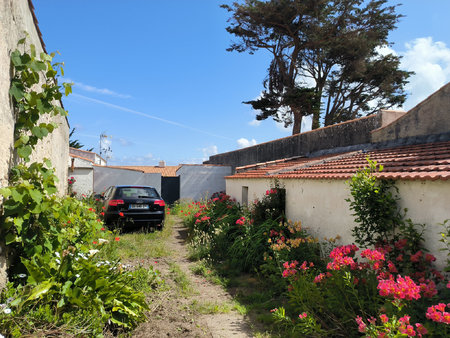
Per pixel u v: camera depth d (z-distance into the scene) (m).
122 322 3.16
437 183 3.33
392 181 4.00
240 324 3.64
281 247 4.97
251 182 9.91
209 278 5.45
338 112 23.81
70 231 3.99
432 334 2.34
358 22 20.59
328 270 3.81
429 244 3.40
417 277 3.20
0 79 2.72
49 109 3.43
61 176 8.22
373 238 4.19
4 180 2.85
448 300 2.77
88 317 2.80
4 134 2.83
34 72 3.19
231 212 9.16
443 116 6.32
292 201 7.03
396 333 2.34
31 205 2.99
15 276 2.97
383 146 7.86
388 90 21.77
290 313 3.79
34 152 4.17
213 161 24.42
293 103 21.23
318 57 21.73
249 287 5.00
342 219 5.02
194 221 9.90
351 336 2.98
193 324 3.52
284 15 20.00
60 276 3.09
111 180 17.30
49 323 2.58
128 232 9.27
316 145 11.49
